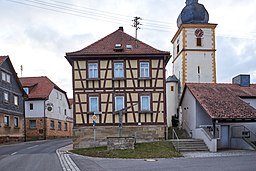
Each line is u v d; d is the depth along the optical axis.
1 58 39.19
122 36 32.31
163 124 29.11
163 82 29.48
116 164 17.84
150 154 22.56
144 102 29.38
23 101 45.00
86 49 30.30
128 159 20.73
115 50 30.03
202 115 30.97
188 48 44.97
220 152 25.62
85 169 15.74
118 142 24.67
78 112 29.19
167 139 29.28
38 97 49.91
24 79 55.28
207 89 33.34
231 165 17.02
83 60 29.66
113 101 29.27
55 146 32.09
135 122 29.06
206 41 45.25
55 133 54.28
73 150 26.28
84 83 29.47
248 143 28.14
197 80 44.66
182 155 23.05
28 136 49.56
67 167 16.48
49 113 51.69
